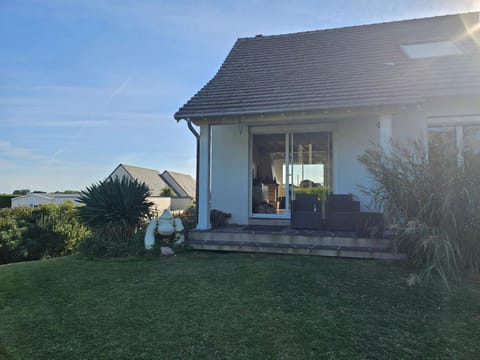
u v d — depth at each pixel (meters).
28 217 12.90
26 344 2.98
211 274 5.17
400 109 6.57
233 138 9.25
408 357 2.69
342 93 7.11
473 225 4.62
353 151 8.34
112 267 5.89
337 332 3.12
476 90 6.64
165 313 3.64
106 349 2.87
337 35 10.33
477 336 3.04
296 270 5.25
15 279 5.21
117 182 8.41
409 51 8.74
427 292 4.18
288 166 9.00
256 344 2.92
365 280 4.69
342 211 7.17
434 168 5.01
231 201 9.20
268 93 7.79
